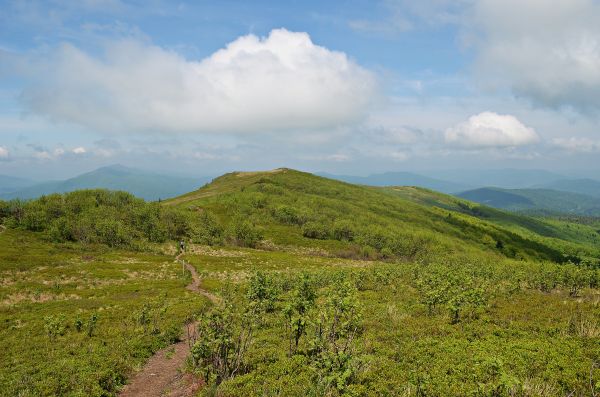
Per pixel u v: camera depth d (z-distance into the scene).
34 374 18.98
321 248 127.06
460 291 26.50
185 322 30.92
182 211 129.00
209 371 16.05
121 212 113.75
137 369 20.25
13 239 84.88
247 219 143.12
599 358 15.43
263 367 16.42
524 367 14.55
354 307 18.97
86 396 16.09
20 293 47.34
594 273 36.22
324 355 14.41
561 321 21.38
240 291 40.62
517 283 35.62
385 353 17.38
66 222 96.94
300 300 20.30
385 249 134.25
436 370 14.75
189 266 76.12
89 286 53.88
